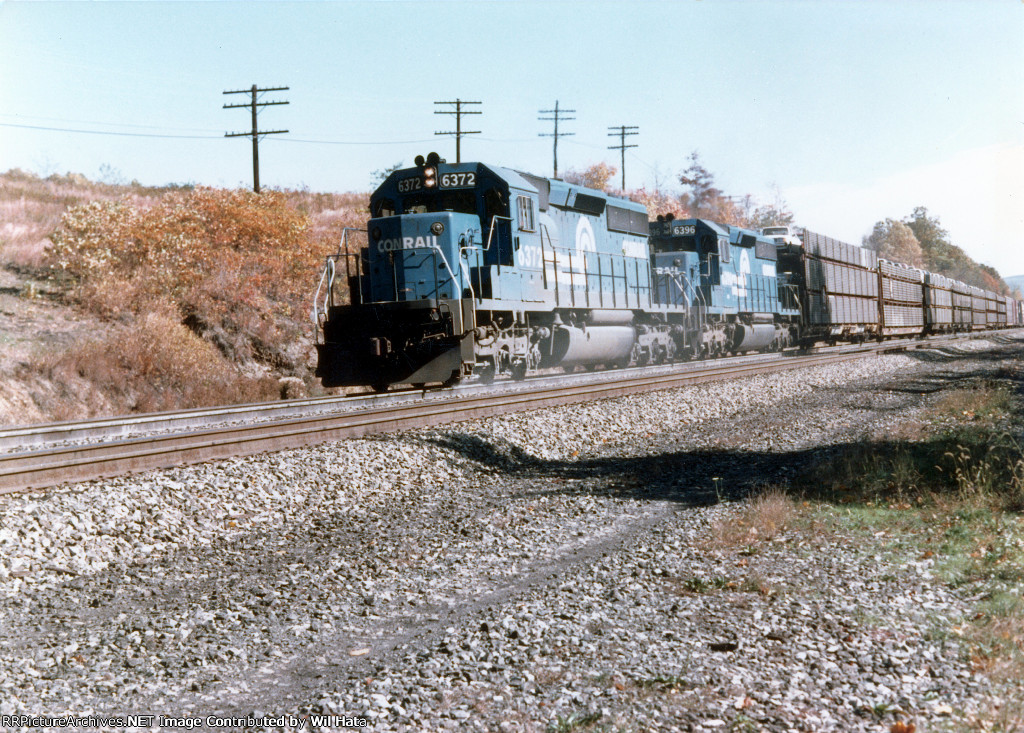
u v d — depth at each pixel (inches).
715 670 177.8
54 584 268.1
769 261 1360.7
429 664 187.2
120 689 184.4
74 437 495.5
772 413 672.4
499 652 193.6
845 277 1576.0
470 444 482.6
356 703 169.2
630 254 950.4
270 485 376.2
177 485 355.6
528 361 747.4
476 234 655.1
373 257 652.7
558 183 794.8
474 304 613.0
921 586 233.1
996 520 297.3
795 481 400.2
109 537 306.0
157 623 225.6
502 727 155.8
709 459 479.2
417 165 668.1
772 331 1333.7
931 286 2092.8
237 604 243.0
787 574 250.5
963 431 506.0
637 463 470.0
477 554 291.7
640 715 158.2
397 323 626.2
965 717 152.6
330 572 272.1
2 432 464.8
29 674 191.3
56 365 736.3
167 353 828.0
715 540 296.5
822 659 183.0
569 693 169.5
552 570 273.0
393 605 242.8
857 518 319.9
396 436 471.5
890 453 450.9
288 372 965.8
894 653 184.4
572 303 792.9
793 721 153.2
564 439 532.4
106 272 964.6
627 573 258.4
